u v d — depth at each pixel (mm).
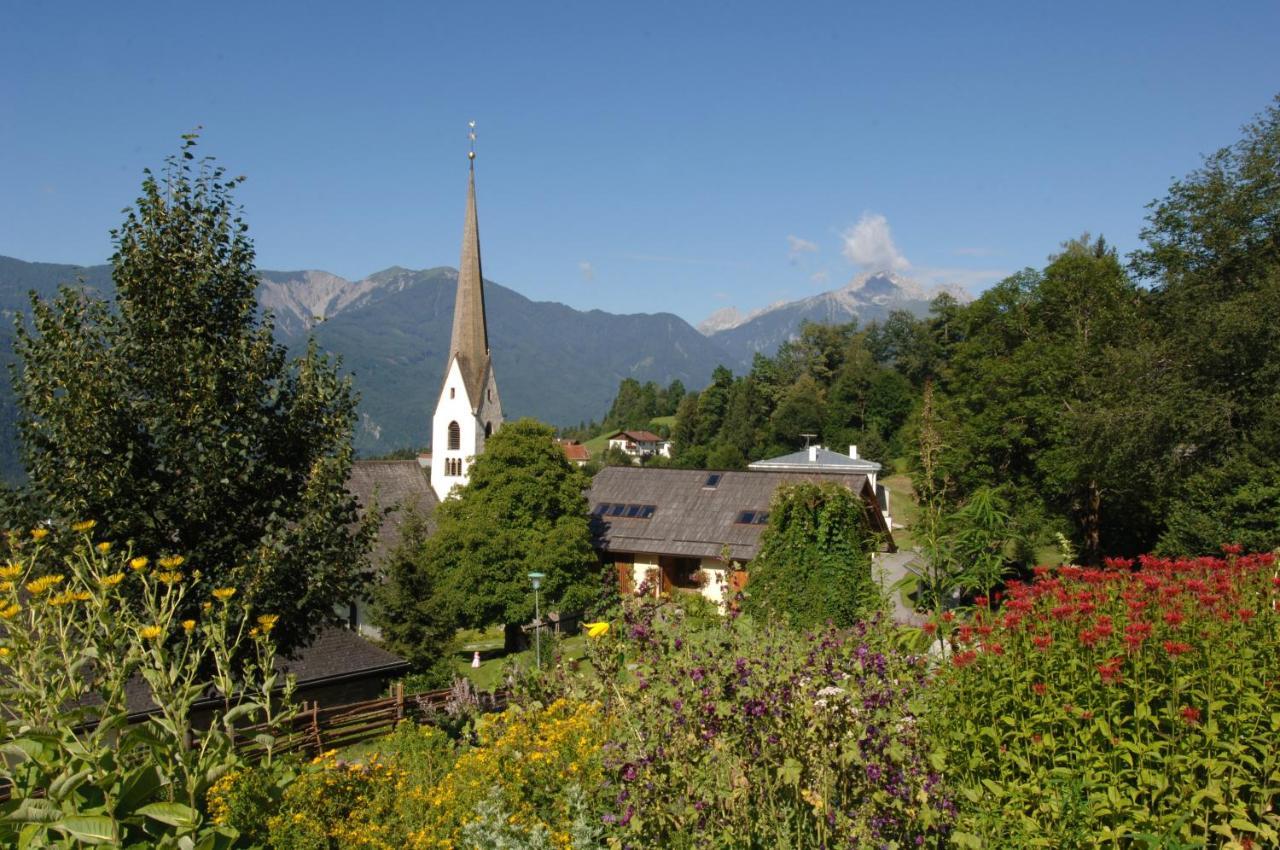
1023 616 7059
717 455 102625
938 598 9305
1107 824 5672
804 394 109188
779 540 25812
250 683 6574
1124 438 29609
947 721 6617
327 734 16750
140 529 10609
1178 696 6027
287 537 11062
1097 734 6141
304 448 12133
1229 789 5645
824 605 24578
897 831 5273
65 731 4895
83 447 10273
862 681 5992
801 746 5477
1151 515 32625
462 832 7168
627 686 7555
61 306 10836
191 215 11594
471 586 33750
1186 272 33438
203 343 11164
